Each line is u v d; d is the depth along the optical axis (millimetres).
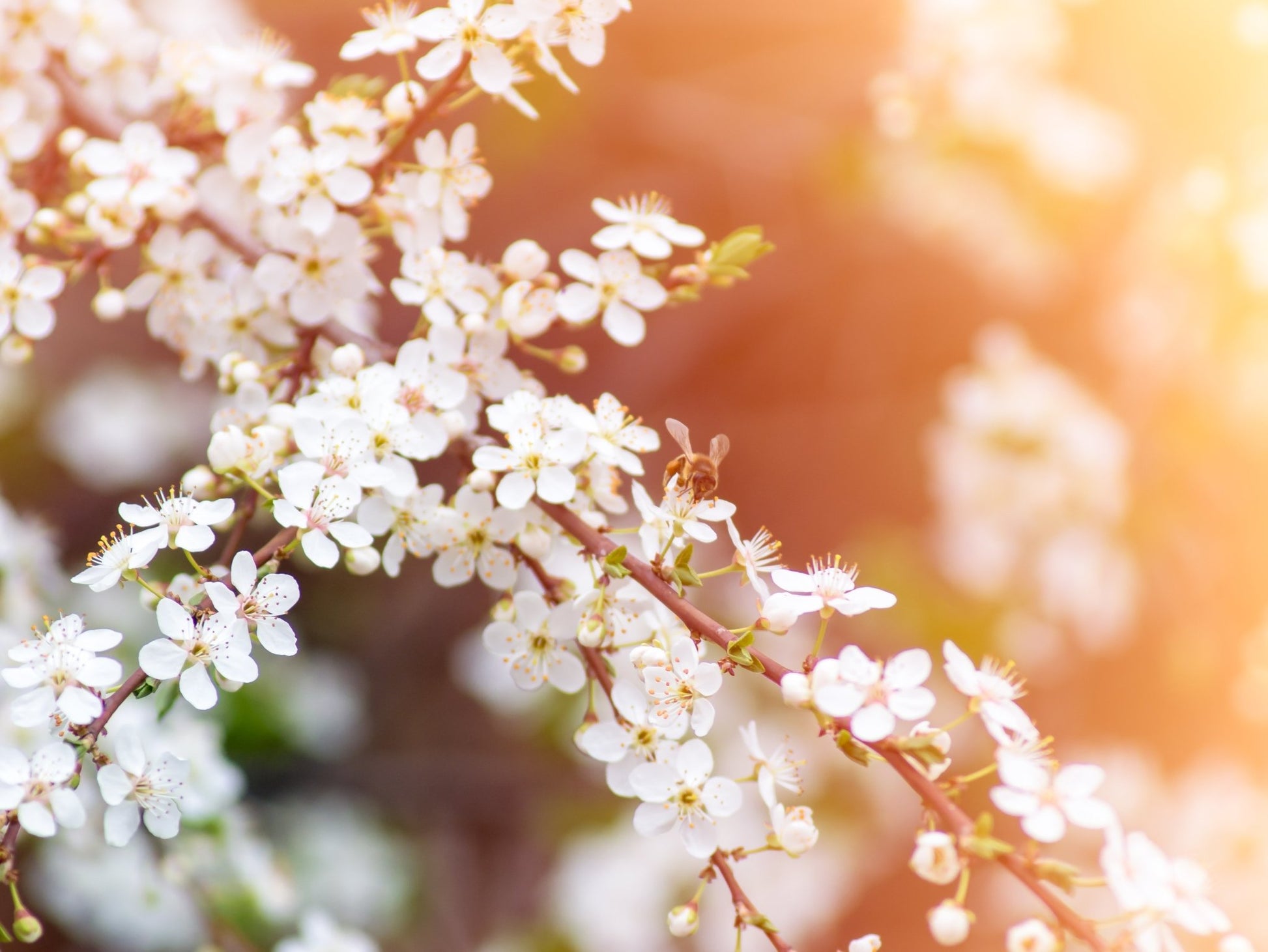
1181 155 1460
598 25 863
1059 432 1334
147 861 1030
